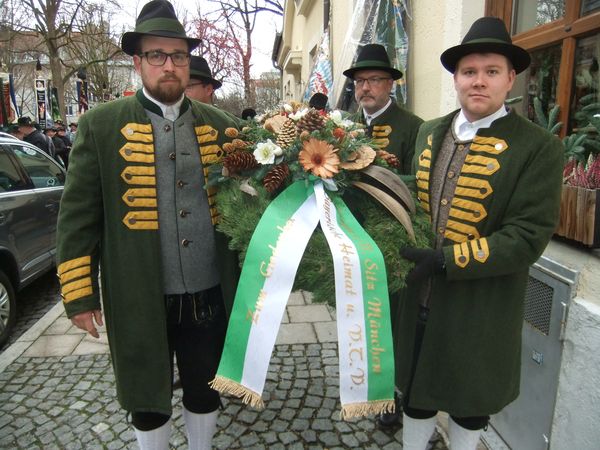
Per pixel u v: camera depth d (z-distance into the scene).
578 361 1.75
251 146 1.63
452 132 1.70
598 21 1.98
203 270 1.77
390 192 1.57
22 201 3.99
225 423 2.47
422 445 1.87
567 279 1.80
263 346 1.45
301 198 1.58
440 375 1.67
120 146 1.64
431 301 1.67
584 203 1.72
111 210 1.65
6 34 19.56
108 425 2.48
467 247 1.50
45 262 4.32
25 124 8.62
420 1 3.34
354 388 1.44
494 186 1.54
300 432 2.40
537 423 1.98
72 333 3.56
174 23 1.62
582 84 2.13
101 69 23.64
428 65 3.22
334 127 1.64
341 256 1.42
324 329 3.52
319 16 8.27
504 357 1.62
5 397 2.75
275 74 21.14
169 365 1.73
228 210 1.59
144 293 1.66
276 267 1.46
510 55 1.51
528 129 1.54
